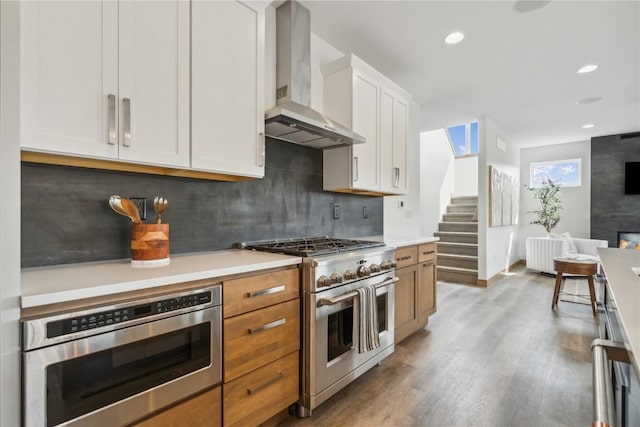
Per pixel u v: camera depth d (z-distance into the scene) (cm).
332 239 248
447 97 396
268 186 225
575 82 350
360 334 186
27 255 130
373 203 334
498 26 244
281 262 159
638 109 443
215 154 159
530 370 222
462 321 321
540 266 542
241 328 141
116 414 105
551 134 589
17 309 86
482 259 475
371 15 232
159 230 142
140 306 109
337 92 254
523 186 712
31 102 107
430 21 239
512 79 341
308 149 256
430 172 611
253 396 146
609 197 597
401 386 202
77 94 117
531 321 321
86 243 145
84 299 99
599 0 213
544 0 214
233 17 167
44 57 109
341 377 185
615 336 88
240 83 171
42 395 90
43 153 114
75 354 96
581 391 196
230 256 170
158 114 138
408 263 265
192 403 125
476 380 209
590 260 373
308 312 169
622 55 288
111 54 125
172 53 143
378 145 272
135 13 131
